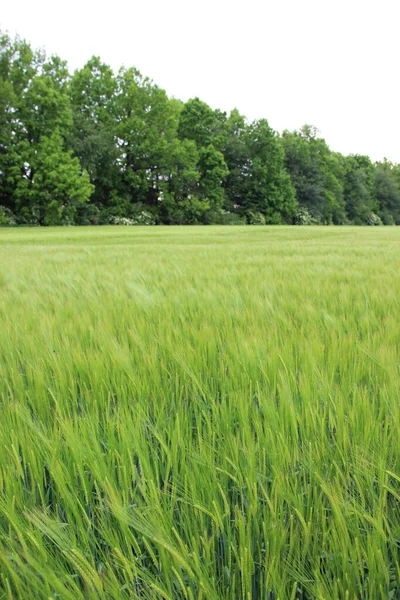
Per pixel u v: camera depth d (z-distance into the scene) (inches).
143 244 725.9
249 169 2637.8
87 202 1978.3
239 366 75.8
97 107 2015.3
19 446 55.7
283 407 59.4
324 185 3193.9
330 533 42.2
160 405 64.7
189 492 45.8
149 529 38.7
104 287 180.5
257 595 39.5
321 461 50.7
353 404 59.4
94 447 50.0
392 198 3814.0
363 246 571.2
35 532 40.0
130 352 83.8
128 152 2049.7
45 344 88.3
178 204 2191.2
